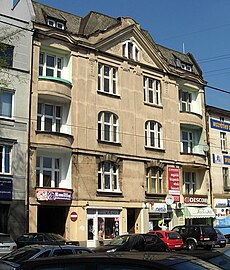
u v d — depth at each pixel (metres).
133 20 35.34
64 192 28.52
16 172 26.72
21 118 27.58
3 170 26.36
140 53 35.72
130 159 33.03
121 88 33.62
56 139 28.59
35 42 29.19
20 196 26.62
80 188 29.72
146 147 34.28
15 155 26.91
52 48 30.17
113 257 5.27
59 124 30.27
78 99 30.80
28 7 29.33
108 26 34.59
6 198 26.00
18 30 26.16
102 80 32.72
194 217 36.19
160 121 35.97
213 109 40.91
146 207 33.19
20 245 21.84
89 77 31.70
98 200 30.48
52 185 29.22
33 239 22.12
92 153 30.77
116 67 33.75
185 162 37.00
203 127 39.53
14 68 27.77
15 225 26.08
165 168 35.44
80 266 5.29
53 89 29.05
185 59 41.53
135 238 20.05
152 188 34.56
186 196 36.50
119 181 32.09
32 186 27.33
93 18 34.06
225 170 41.44
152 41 38.50
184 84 38.75
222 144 41.50
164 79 37.06
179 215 35.66
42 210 29.98
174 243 26.89
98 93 32.06
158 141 35.62
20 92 27.83
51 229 29.94
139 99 34.75
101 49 32.88
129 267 5.09
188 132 39.19
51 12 32.34
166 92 37.00
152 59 36.62
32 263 5.52
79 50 31.53
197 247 29.23
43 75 29.97
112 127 32.56
